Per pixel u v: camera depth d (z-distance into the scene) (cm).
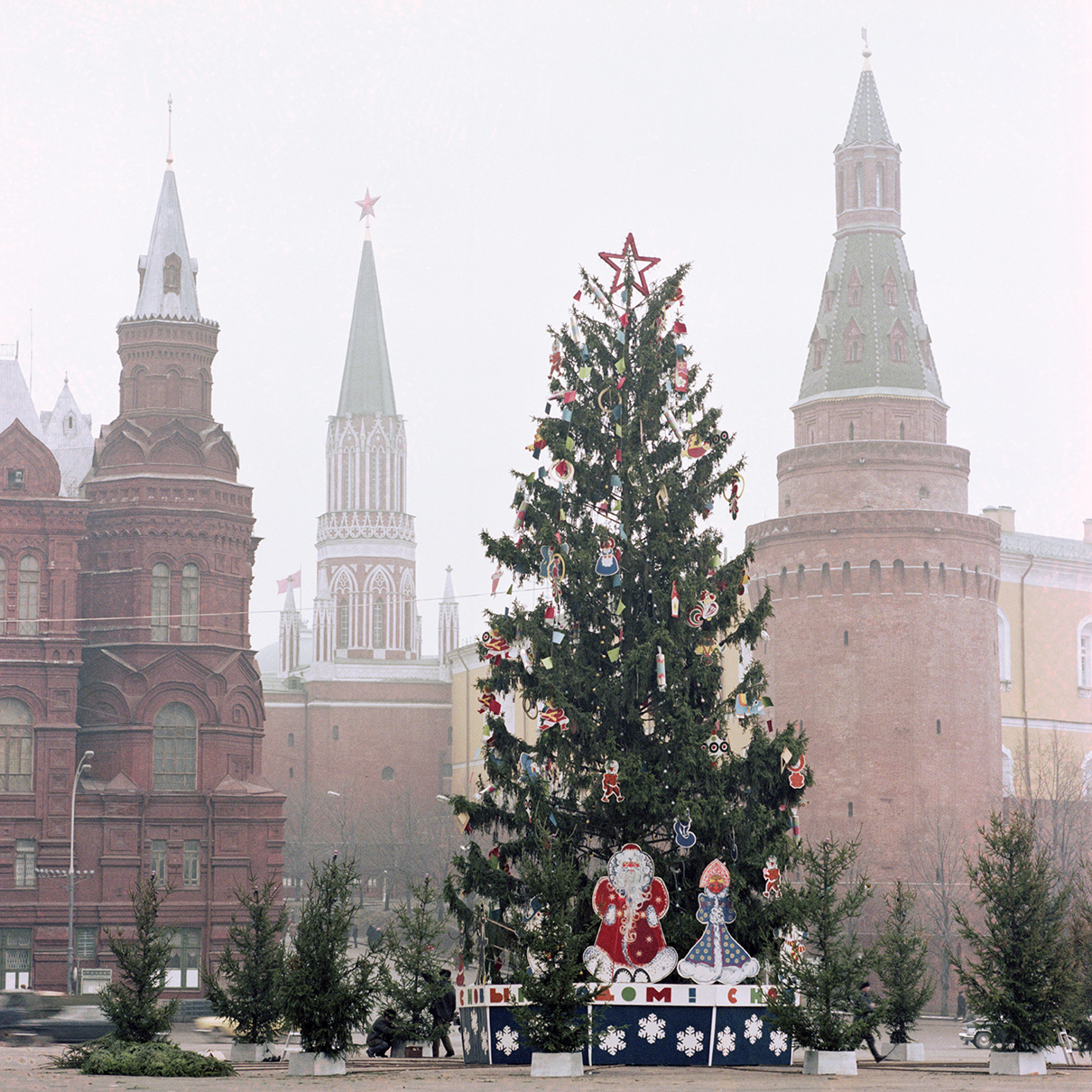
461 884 3222
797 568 9194
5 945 7781
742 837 3083
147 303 8825
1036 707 10244
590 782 3186
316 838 15300
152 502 8412
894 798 8812
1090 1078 2516
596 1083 2336
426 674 16362
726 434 3403
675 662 3166
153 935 3106
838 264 9794
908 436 9512
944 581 9069
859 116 9850
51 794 7944
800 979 2669
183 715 8312
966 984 2739
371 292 17738
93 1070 2667
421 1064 2872
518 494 3369
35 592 8088
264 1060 3403
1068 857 8162
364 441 17025
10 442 8206
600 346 3422
